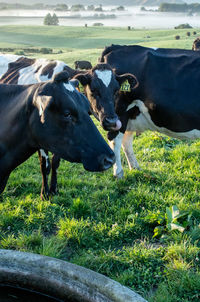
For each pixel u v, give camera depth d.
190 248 4.18
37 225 4.84
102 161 3.11
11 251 3.08
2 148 3.39
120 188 5.94
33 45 95.25
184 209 5.08
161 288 3.64
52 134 3.14
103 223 4.86
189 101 5.49
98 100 5.53
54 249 4.22
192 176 6.35
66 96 2.97
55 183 5.75
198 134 5.77
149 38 93.38
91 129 3.11
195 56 5.66
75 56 40.44
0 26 179.62
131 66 5.79
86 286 2.74
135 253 4.08
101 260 4.05
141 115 6.04
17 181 6.11
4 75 6.18
